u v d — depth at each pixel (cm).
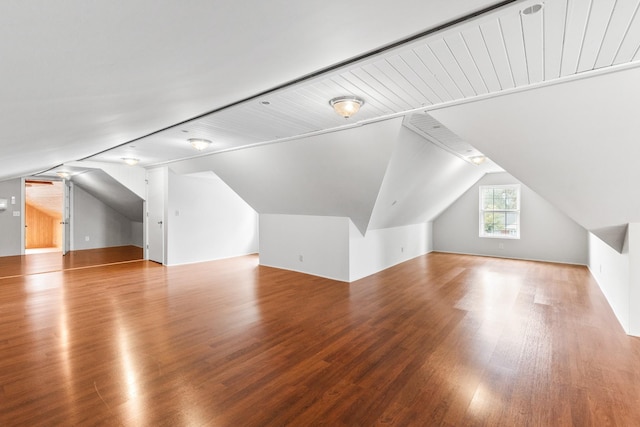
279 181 518
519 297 442
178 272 601
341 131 365
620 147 252
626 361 261
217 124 342
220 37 116
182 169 637
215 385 227
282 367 253
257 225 844
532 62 205
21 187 765
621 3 144
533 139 280
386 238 643
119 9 80
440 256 786
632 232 312
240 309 392
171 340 301
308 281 534
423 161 455
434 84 241
